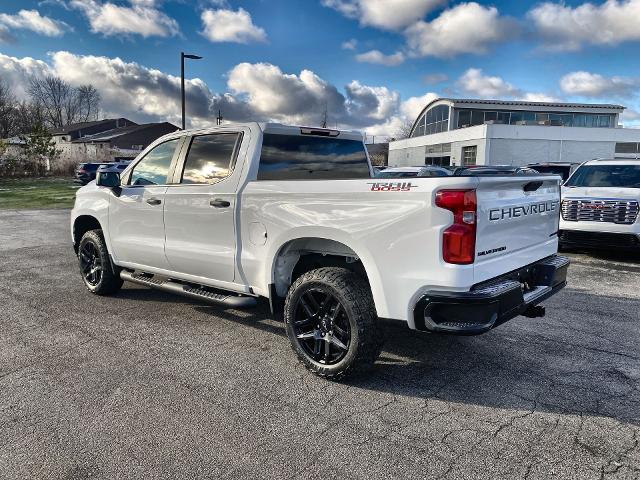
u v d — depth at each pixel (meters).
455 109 46.97
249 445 2.79
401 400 3.34
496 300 3.02
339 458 2.68
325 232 3.49
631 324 4.93
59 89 88.94
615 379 3.67
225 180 4.19
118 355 4.08
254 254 3.99
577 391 3.48
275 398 3.36
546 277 3.85
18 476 2.50
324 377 3.62
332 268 3.63
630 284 6.62
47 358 4.00
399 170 13.06
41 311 5.28
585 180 9.38
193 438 2.86
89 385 3.52
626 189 8.27
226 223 4.16
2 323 4.88
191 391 3.44
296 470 2.57
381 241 3.22
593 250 9.45
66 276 6.97
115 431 2.93
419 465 2.62
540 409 3.22
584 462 2.65
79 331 4.66
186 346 4.29
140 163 5.17
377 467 2.60
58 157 43.50
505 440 2.86
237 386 3.53
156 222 4.83
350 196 3.36
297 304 3.72
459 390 3.49
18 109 76.94
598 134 40.28
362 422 3.05
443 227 2.97
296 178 4.41
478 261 3.06
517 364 3.94
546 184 3.92
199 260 4.43
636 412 3.18
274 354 4.12
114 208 5.34
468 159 42.91
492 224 3.15
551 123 47.03
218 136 4.38
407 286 3.14
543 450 2.76
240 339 4.47
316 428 2.98
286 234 3.71
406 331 4.70
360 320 3.39
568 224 8.41
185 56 20.05
